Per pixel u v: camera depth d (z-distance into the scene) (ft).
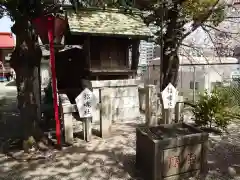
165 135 13.99
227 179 13.21
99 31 23.24
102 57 25.31
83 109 18.51
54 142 18.86
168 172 12.87
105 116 20.12
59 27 17.79
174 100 22.40
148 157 13.05
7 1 15.06
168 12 24.45
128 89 27.27
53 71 17.12
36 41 17.58
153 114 24.02
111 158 16.11
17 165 15.03
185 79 36.37
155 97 24.11
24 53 16.49
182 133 14.56
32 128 17.02
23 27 16.22
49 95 31.73
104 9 26.66
